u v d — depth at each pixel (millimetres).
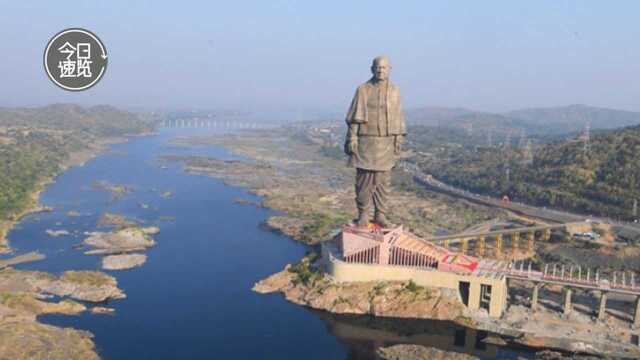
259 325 190875
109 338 176250
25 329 163125
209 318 195125
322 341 180375
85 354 157375
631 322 195250
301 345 177125
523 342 180125
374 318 199125
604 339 182000
